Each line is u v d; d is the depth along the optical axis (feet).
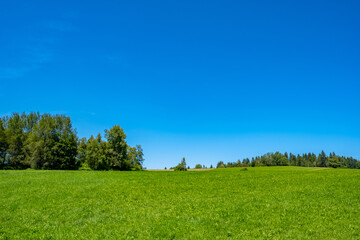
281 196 83.20
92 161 302.66
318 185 102.68
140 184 108.99
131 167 334.85
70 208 72.33
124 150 319.06
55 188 99.45
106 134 314.14
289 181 115.03
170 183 111.75
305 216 62.34
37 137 284.41
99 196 86.33
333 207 69.10
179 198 83.41
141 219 62.59
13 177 130.11
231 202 76.64
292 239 49.96
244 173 155.63
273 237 50.90
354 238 49.83
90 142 312.29
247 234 52.54
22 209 71.51
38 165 283.38
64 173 150.30
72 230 55.88
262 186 102.63
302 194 85.71
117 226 58.03
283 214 63.72
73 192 91.97
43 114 303.68
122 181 117.19
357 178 121.39
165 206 74.02
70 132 302.66
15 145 284.82
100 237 52.06
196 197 84.64
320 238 50.19
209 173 157.48
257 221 59.36
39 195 87.45
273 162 654.12
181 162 289.33
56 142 285.84
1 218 64.44
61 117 302.04
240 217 62.28
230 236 52.08
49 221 62.13
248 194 87.56
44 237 52.26
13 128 305.53
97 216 65.41
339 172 156.66
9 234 54.08
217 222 59.67
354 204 71.87
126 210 70.33
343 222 57.88
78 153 316.81
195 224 58.44
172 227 56.75
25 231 55.88
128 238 51.19
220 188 99.60
